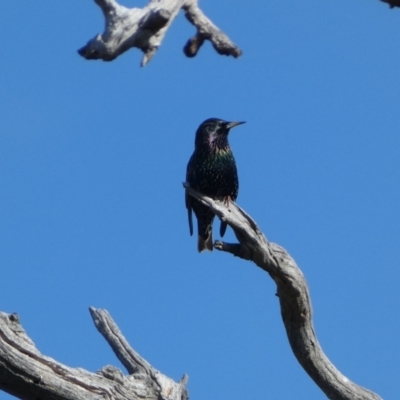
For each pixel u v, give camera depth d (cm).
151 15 888
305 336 1409
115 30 888
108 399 1314
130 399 1341
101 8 892
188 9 1005
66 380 1283
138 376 1373
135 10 895
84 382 1298
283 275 1342
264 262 1340
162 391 1370
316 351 1420
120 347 1416
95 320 1441
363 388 1445
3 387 1270
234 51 1021
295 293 1359
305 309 1381
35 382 1261
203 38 1020
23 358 1249
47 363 1270
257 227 1323
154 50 909
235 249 1358
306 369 1448
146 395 1362
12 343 1248
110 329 1434
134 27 890
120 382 1337
